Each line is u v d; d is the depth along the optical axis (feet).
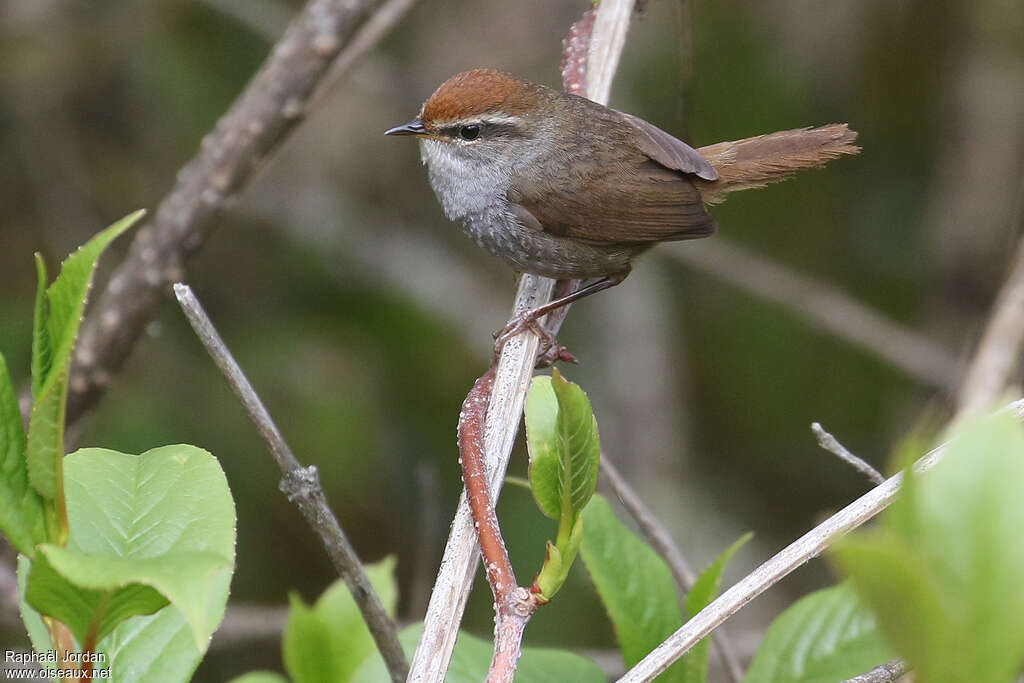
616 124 27.66
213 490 12.43
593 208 27.30
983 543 7.93
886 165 43.57
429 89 42.80
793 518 45.21
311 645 18.33
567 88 28.04
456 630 15.89
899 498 8.09
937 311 42.34
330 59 28.84
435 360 41.98
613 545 17.72
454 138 27.55
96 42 38.52
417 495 40.37
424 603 27.25
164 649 13.53
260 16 37.73
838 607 17.65
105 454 12.79
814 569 43.70
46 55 38.29
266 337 39.11
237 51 39.29
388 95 42.34
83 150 39.65
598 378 45.37
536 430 13.39
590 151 27.35
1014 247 27.50
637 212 27.45
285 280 40.98
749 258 40.98
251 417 15.37
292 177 42.24
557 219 27.40
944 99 42.37
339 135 42.93
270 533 38.11
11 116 38.93
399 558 39.99
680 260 43.91
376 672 17.78
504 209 27.68
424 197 44.91
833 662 17.22
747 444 46.34
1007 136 41.01
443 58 43.62
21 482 11.25
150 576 9.26
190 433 36.78
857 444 44.98
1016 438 7.93
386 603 18.89
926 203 42.83
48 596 11.11
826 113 42.91
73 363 30.01
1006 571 7.93
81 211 39.29
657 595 17.49
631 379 44.55
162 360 37.47
